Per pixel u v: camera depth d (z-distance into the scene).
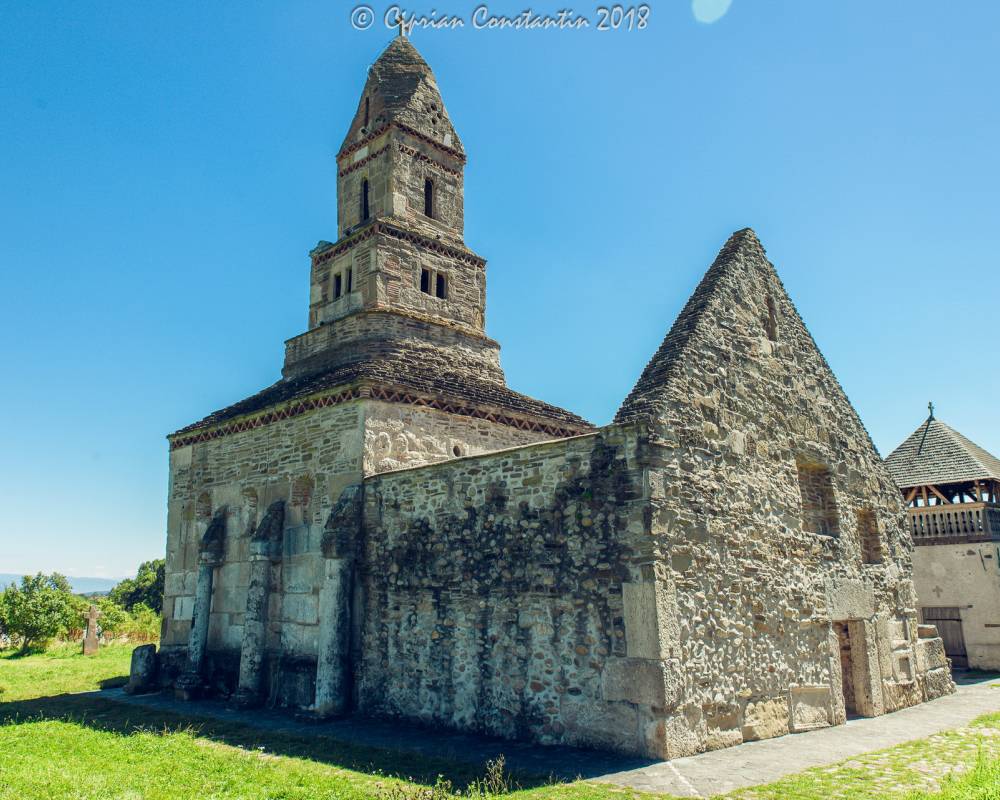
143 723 13.79
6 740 12.08
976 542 22.97
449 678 12.80
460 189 22.42
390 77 22.09
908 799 7.83
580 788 8.70
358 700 14.07
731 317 13.74
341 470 15.48
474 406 17.19
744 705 11.51
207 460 19.45
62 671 22.91
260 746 11.55
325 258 21.33
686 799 8.18
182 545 19.62
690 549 11.23
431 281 20.81
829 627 13.83
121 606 48.91
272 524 16.39
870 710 14.23
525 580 12.04
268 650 15.96
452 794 8.59
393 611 13.95
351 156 22.12
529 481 12.34
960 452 24.19
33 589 33.88
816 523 15.10
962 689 18.33
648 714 10.21
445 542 13.38
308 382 17.80
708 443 12.20
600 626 10.98
